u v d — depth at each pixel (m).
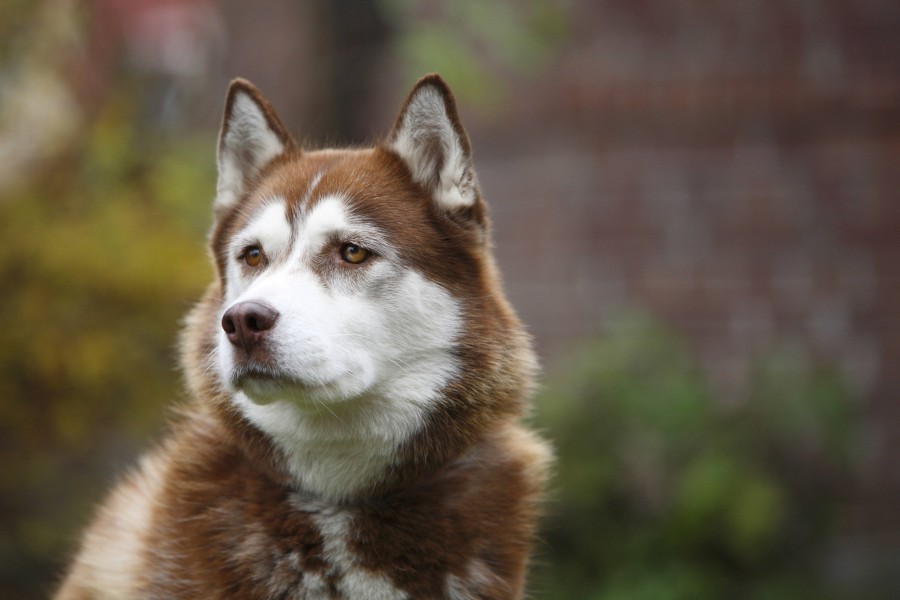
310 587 6.41
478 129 16.03
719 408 13.47
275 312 6.12
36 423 11.72
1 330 11.57
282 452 6.65
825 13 14.90
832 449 13.34
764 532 12.37
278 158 7.33
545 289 15.71
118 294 11.91
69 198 12.57
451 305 6.70
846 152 14.86
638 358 13.59
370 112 16.25
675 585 12.34
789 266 14.96
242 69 17.19
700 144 15.27
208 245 7.45
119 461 12.52
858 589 13.12
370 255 6.55
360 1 15.66
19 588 11.96
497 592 6.57
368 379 6.42
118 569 6.79
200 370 6.86
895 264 14.70
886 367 14.59
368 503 6.60
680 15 15.29
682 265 15.25
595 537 12.97
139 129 14.12
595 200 15.59
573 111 15.66
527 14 14.53
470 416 6.69
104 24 14.34
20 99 12.70
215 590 6.38
